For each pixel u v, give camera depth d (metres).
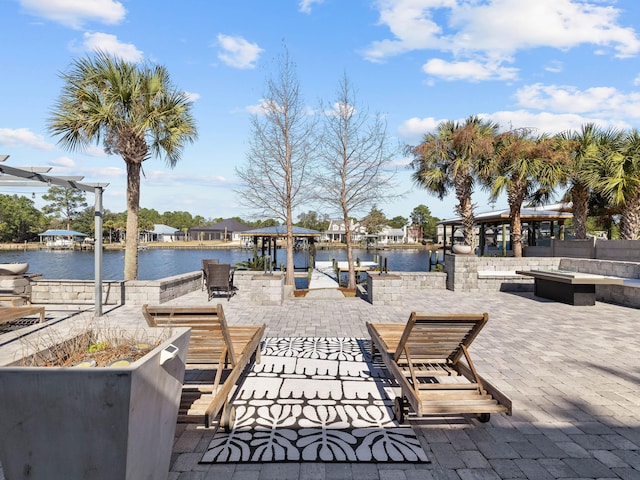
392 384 4.39
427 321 3.41
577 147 15.17
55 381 1.79
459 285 11.70
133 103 9.82
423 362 4.12
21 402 1.81
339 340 6.26
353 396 4.06
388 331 4.98
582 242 13.85
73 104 9.65
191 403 3.11
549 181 14.34
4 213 66.31
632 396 4.05
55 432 1.82
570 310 8.93
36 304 9.12
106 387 1.79
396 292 9.53
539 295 10.87
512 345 5.94
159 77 10.41
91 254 51.09
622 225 14.09
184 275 11.10
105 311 8.42
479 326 3.52
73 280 9.46
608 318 8.02
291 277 12.55
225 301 10.05
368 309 9.03
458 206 14.91
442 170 15.11
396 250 62.19
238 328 5.02
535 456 2.93
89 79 9.55
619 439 3.19
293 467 2.78
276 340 6.27
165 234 88.75
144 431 2.01
